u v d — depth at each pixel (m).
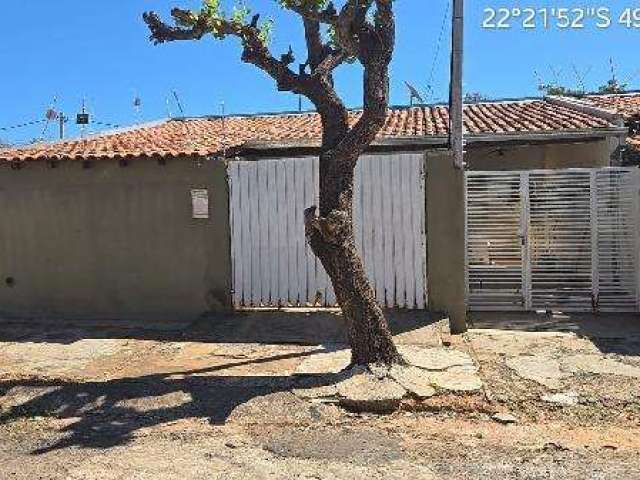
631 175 9.80
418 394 6.34
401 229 9.33
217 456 5.24
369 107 6.64
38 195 10.45
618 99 15.08
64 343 8.82
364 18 6.62
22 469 5.07
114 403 6.48
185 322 9.94
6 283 10.59
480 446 5.40
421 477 4.80
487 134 11.05
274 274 9.82
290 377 6.95
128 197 10.16
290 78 7.09
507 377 6.96
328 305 9.75
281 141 11.13
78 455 5.33
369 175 9.41
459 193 9.12
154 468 5.02
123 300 10.24
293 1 6.62
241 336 8.80
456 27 8.88
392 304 9.38
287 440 5.57
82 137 13.21
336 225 6.68
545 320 9.66
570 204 9.95
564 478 4.76
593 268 9.94
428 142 10.73
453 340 8.45
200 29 6.88
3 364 7.83
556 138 11.03
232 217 9.90
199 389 6.72
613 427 5.79
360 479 4.77
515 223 10.10
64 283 10.41
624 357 7.64
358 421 6.00
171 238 10.06
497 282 10.20
